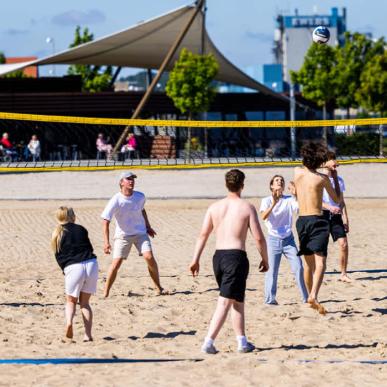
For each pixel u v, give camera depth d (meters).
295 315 23.25
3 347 19.69
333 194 22.81
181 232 42.84
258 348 19.58
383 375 16.97
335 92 107.06
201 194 58.72
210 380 16.56
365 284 28.02
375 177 68.06
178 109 100.56
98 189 62.22
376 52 109.50
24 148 87.62
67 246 20.33
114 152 80.69
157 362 18.08
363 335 20.92
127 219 26.03
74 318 23.03
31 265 33.31
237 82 110.69
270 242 24.53
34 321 22.61
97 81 124.44
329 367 17.52
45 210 50.59
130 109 98.19
